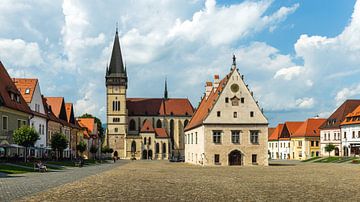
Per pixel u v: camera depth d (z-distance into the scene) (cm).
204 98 12438
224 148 9362
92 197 2816
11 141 6906
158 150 19425
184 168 8044
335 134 14638
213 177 5112
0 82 7181
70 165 8581
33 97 8762
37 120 8881
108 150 18400
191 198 2819
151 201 2641
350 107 14750
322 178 4947
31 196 2777
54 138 8775
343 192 3256
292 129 18488
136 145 19325
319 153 16800
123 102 19462
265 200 2723
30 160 7350
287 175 5575
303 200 2734
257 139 9444
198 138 10288
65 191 3158
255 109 9475
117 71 19512
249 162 9375
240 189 3478
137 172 6394
